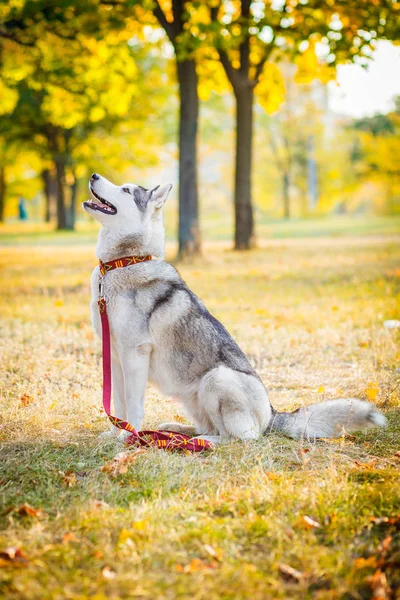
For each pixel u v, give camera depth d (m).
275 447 4.67
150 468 4.27
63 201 37.97
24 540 3.23
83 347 7.96
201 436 4.89
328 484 3.88
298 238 26.50
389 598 2.87
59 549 3.11
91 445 4.74
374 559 3.07
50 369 6.94
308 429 4.96
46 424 5.21
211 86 20.75
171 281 5.05
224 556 3.11
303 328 8.93
